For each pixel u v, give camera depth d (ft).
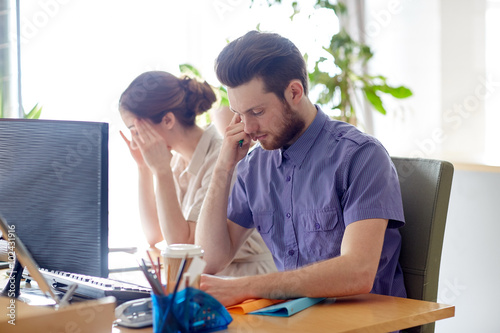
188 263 3.81
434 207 5.05
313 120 5.16
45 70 9.93
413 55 13.65
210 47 11.87
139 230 10.71
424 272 5.03
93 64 10.36
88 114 10.34
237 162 5.65
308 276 4.16
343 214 4.92
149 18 11.02
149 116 6.81
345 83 12.05
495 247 8.35
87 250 3.93
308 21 12.45
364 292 4.26
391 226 4.76
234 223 5.74
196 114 6.99
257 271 6.33
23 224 4.05
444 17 13.10
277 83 4.81
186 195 7.18
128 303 3.80
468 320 8.72
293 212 5.22
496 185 8.34
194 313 3.41
